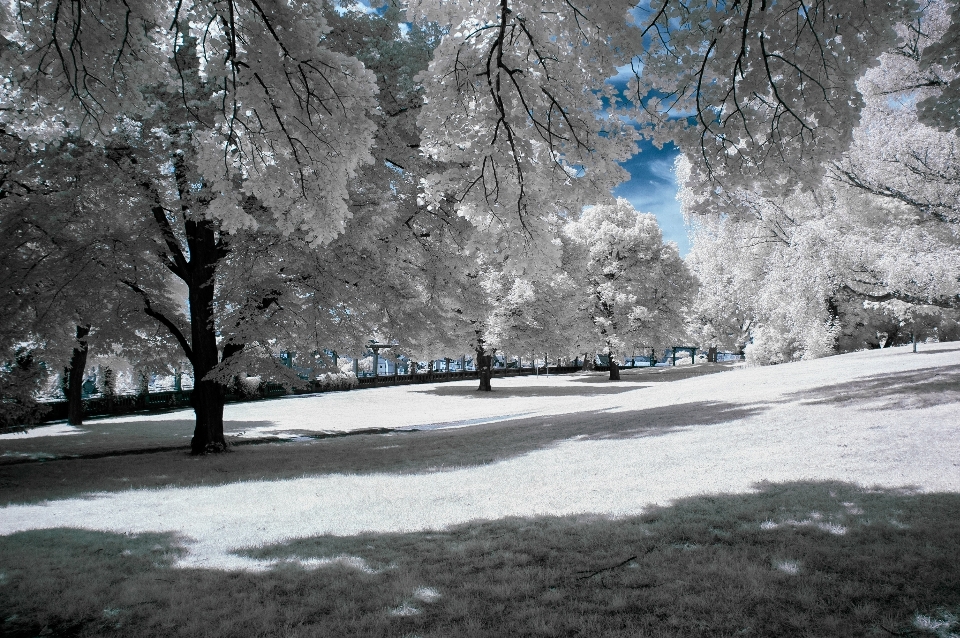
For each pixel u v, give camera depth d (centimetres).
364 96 594
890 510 530
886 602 370
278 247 1347
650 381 4459
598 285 4584
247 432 2136
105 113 677
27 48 618
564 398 3284
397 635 377
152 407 3083
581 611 396
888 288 1606
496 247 800
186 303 2791
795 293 1752
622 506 652
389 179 1421
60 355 1473
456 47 614
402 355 1738
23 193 1360
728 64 513
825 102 507
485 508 720
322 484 994
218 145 649
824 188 1770
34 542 666
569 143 657
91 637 402
